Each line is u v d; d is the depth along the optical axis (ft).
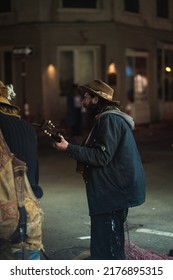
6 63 69.87
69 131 61.57
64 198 27.43
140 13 74.28
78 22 67.10
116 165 13.39
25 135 11.70
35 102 67.31
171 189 29.43
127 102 71.92
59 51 67.97
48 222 22.48
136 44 73.46
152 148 48.75
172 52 81.35
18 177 11.07
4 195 10.84
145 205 25.36
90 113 14.15
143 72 76.13
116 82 69.15
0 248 11.27
